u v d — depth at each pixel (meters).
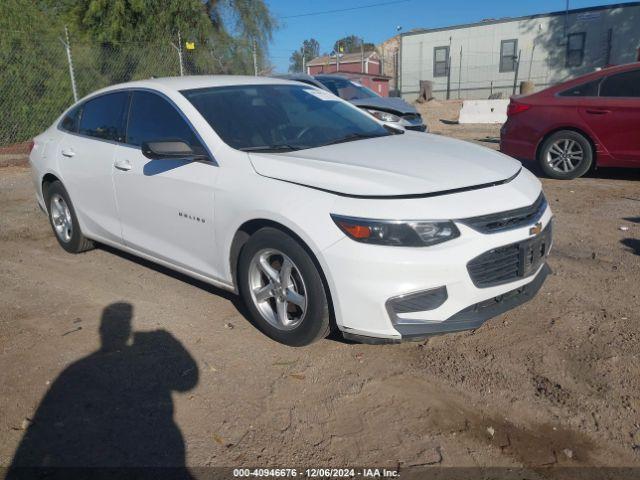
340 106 4.75
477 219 3.07
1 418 2.92
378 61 45.25
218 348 3.56
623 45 27.14
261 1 18.80
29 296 4.41
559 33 28.64
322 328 3.29
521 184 3.49
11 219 6.75
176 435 2.78
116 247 4.82
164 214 4.07
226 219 3.58
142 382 3.22
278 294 3.47
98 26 16.17
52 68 12.94
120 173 4.39
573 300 4.06
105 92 4.88
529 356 3.37
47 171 5.27
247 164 3.56
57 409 2.99
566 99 7.79
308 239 3.11
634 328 3.63
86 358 3.48
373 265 2.95
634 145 7.38
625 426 2.76
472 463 2.56
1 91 12.49
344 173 3.24
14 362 3.45
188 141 3.94
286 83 4.75
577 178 8.12
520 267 3.28
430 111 23.11
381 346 3.54
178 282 4.64
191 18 16.94
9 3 13.27
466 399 3.00
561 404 2.93
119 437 2.77
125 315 4.05
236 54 18.41
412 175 3.24
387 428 2.80
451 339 3.60
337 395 3.06
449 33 31.95
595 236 5.46
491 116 17.47
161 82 4.43
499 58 30.72
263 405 3.00
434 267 2.95
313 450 2.66
